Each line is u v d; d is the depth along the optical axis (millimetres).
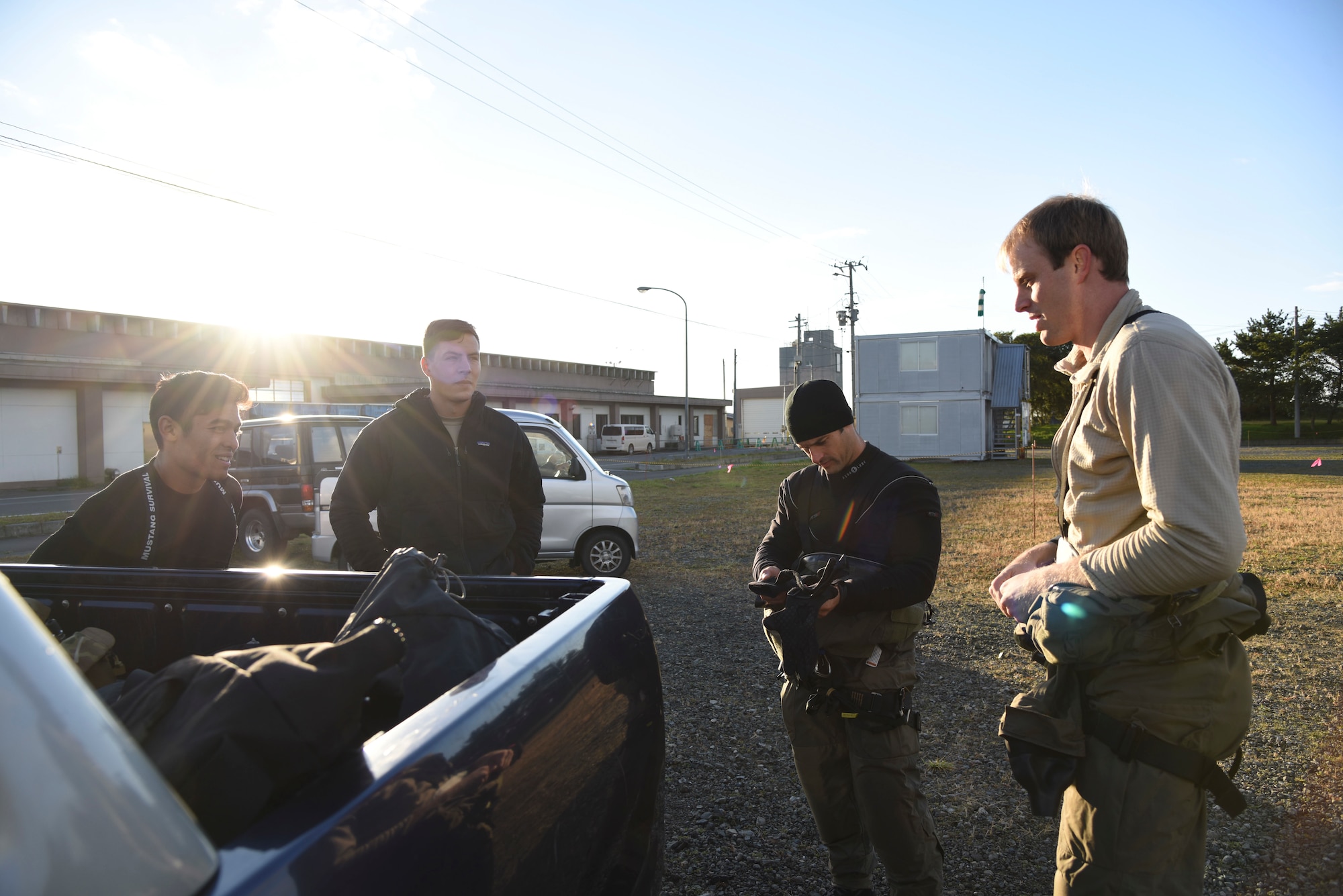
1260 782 3283
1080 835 1549
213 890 667
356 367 40688
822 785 2281
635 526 7926
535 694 1260
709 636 5707
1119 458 1503
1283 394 62562
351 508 2977
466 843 993
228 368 33969
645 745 1630
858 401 33250
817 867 2744
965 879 2658
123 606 2148
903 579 2057
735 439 62125
